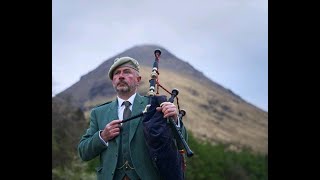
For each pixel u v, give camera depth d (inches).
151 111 134.7
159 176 134.0
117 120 135.5
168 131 131.6
